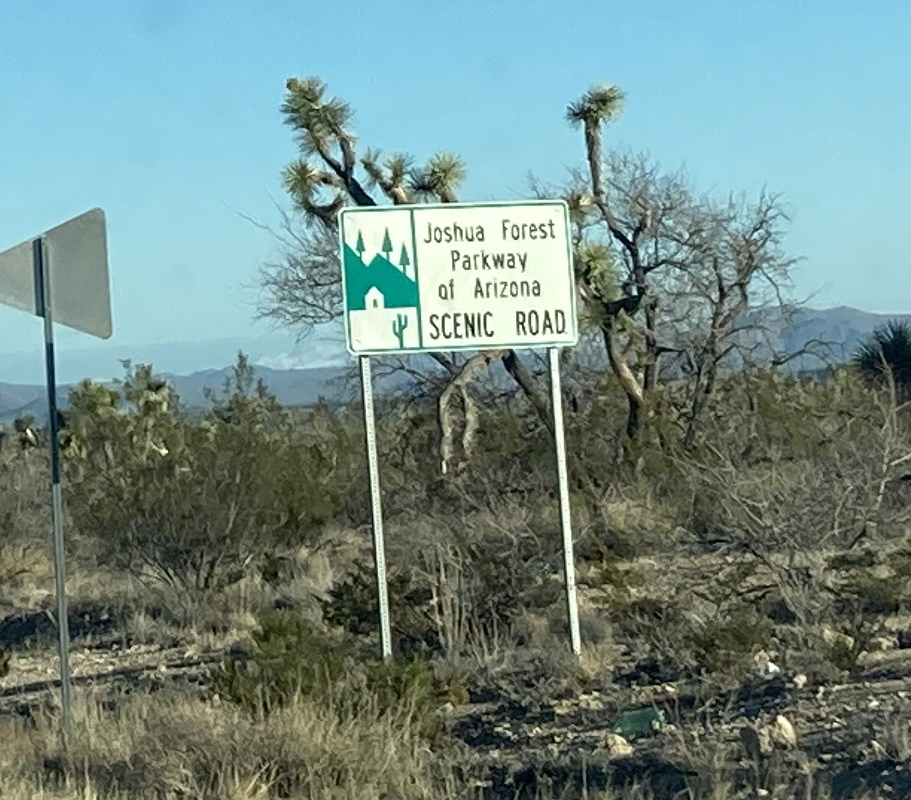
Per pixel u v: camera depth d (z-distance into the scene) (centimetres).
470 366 1895
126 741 859
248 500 1625
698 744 816
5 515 1928
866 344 2212
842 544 1186
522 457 1872
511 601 1236
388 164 2017
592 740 883
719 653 980
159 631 1470
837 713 873
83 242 975
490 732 948
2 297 970
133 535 1606
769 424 1497
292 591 1570
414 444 2033
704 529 1313
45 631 1567
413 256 1102
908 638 1062
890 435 1235
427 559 1304
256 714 889
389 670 941
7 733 959
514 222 1117
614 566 1191
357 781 775
